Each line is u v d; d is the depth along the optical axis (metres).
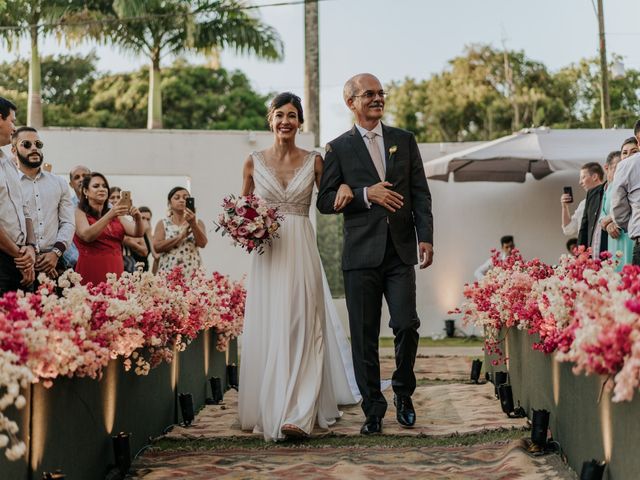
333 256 16.73
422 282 14.77
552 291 4.54
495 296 6.48
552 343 4.61
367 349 5.75
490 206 14.69
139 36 22.89
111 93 36.69
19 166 6.03
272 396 5.65
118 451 4.59
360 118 5.93
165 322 5.36
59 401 3.91
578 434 4.32
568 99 41.47
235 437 5.62
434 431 5.62
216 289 7.52
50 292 4.47
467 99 42.34
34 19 21.91
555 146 12.95
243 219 5.74
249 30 22.25
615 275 3.97
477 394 7.19
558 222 14.56
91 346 3.96
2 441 3.02
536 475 4.35
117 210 6.61
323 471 4.62
